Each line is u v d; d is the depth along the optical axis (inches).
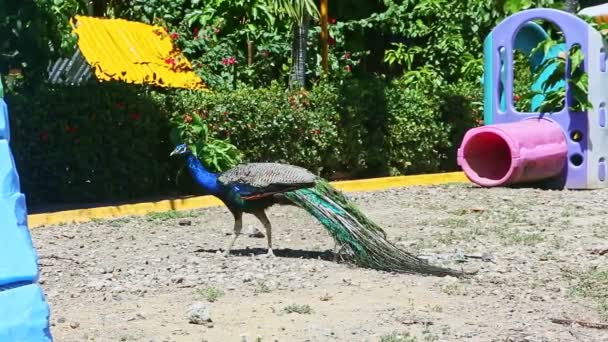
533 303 354.6
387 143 786.8
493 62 749.3
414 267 400.8
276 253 449.7
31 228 537.3
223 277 395.5
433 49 940.0
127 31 815.7
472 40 944.9
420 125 803.4
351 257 412.5
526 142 690.2
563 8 853.8
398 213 587.8
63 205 618.2
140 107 644.7
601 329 321.1
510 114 740.7
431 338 304.7
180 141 649.0
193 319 323.0
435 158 825.5
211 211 600.7
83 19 800.9
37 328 188.4
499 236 497.7
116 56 783.1
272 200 426.0
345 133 756.0
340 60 920.3
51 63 666.2
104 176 633.6
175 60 800.3
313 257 438.6
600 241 481.1
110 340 303.1
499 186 706.2
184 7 895.1
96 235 514.3
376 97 778.2
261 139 701.9
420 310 342.0
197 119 658.8
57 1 639.1
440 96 824.9
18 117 601.0
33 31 608.1
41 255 451.2
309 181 415.8
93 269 416.2
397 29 951.6
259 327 318.3
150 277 397.4
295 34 784.9
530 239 486.6
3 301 185.9
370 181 719.1
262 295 364.2
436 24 948.0
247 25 846.5
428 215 579.2
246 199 428.5
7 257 187.5
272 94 714.2
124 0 909.8
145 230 530.6
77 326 319.9
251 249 462.3
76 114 620.4
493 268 415.2
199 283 385.4
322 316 333.1
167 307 346.6
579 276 398.6
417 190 702.5
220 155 657.6
